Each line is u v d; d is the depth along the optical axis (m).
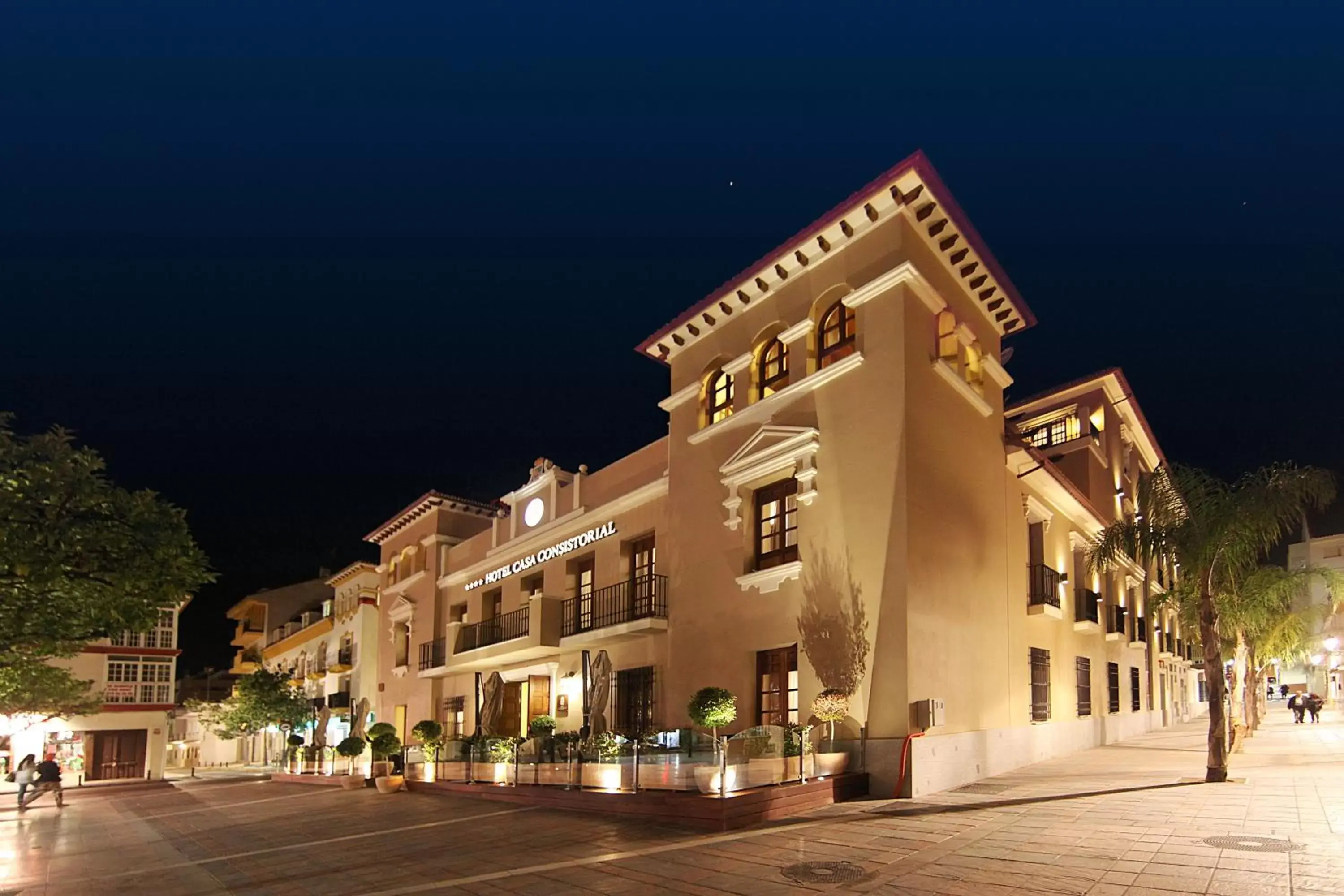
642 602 18.81
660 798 11.56
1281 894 6.43
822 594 14.27
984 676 15.09
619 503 20.41
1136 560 14.35
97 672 34.84
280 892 9.10
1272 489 12.59
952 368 15.52
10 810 24.02
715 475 17.20
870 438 14.09
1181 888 6.73
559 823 12.33
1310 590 20.70
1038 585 18.33
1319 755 15.93
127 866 11.62
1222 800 10.54
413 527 32.12
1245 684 20.50
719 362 18.09
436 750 19.52
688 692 16.80
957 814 10.69
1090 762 16.53
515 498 25.42
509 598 25.14
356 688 38.22
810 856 8.80
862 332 14.67
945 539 14.29
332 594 58.41
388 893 8.62
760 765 11.53
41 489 8.25
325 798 20.36
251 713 41.44
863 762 12.84
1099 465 24.72
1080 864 7.68
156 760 35.47
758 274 16.73
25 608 8.48
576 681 21.20
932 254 15.35
